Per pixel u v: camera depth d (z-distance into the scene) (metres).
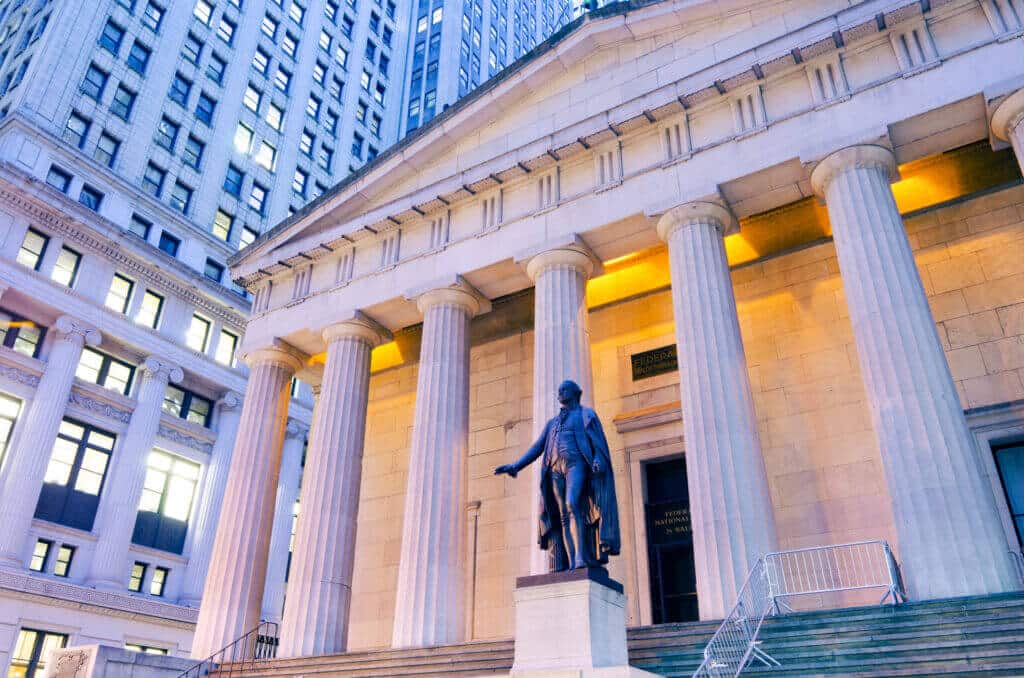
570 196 21.97
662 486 23.44
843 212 17.86
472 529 25.56
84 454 40.78
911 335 15.91
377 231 25.48
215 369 47.41
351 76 69.06
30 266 40.25
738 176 19.39
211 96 54.47
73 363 40.12
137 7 51.06
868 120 18.19
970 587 13.59
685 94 20.62
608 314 26.12
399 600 19.38
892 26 18.67
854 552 19.16
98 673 17.53
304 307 26.27
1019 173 21.00
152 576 41.97
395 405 30.06
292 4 65.00
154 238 46.72
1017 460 19.00
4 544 35.47
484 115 25.05
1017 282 20.08
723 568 15.71
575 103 23.66
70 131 44.84
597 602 10.45
